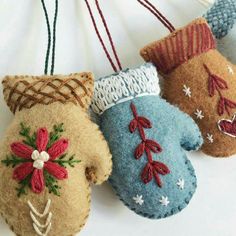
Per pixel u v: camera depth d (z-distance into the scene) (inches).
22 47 8.2
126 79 7.7
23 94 7.0
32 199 6.6
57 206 6.6
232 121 8.1
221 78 8.2
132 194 7.4
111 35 9.0
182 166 7.5
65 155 6.7
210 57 8.3
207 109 8.1
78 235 8.0
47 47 8.2
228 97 8.1
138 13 9.2
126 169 7.4
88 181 7.1
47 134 6.8
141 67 7.9
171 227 8.6
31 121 6.9
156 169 7.3
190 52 8.2
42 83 7.1
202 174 9.0
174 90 8.3
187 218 8.7
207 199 8.9
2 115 7.9
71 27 8.7
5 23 8.2
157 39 9.3
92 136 7.0
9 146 6.8
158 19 9.2
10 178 6.6
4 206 6.7
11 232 7.6
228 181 9.1
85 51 8.7
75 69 8.6
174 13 9.5
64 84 7.1
